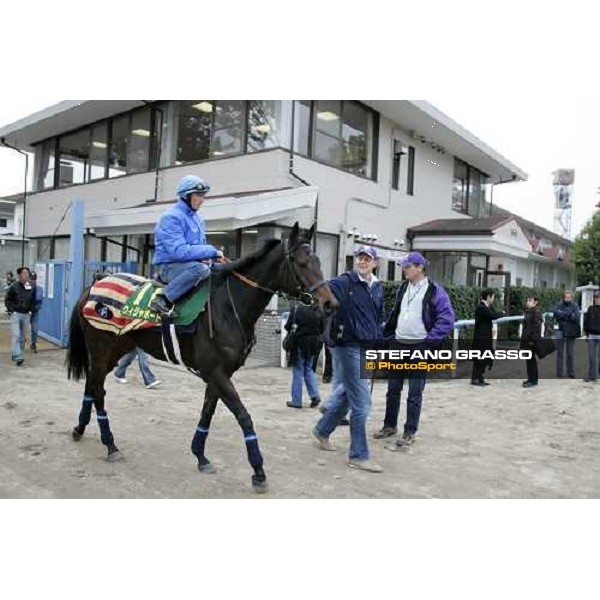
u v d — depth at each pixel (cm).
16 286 1005
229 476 488
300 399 747
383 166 1498
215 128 1304
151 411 698
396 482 490
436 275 1694
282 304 1170
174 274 482
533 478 513
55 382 859
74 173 1741
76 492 439
